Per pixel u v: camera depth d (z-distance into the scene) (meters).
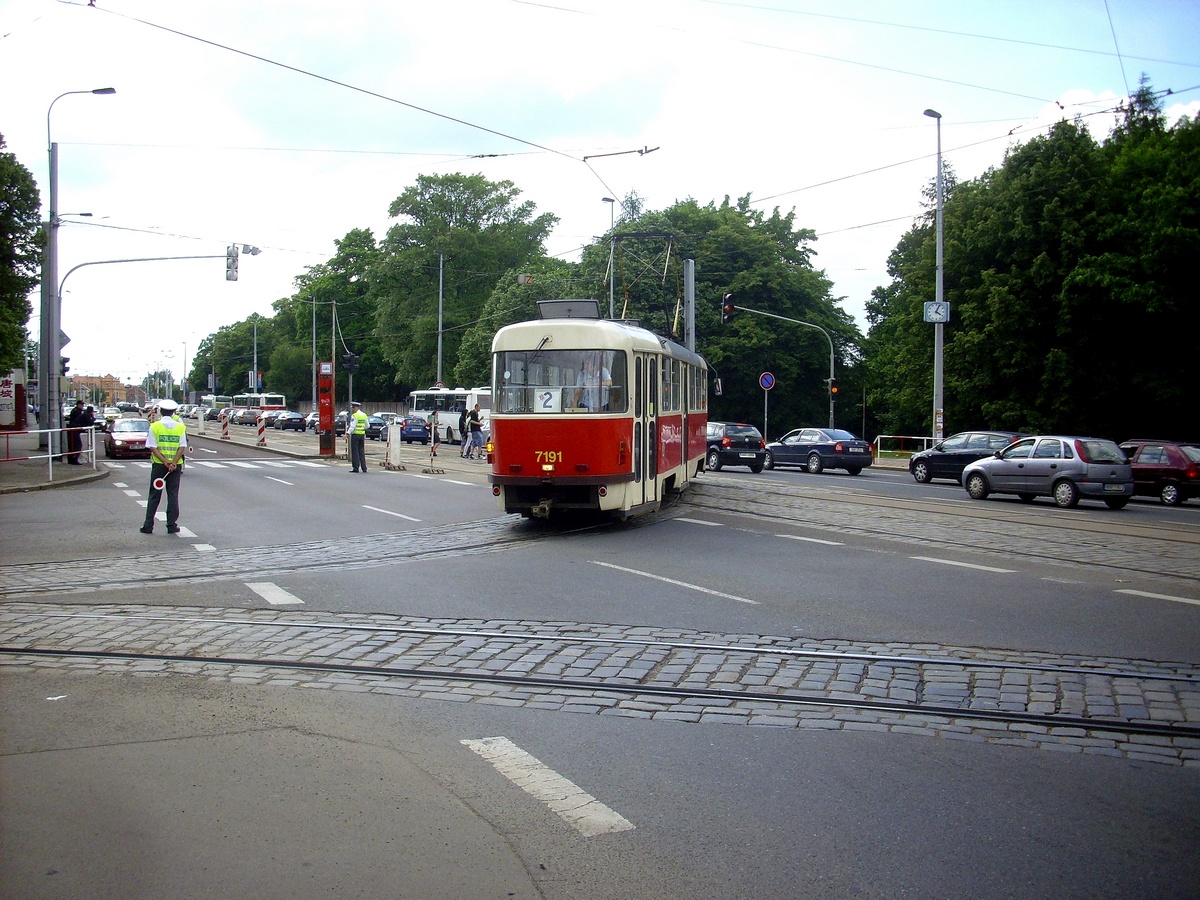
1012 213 38.50
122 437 38.88
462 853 4.24
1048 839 4.41
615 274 51.50
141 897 3.85
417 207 70.06
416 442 57.69
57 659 7.55
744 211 63.38
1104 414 37.88
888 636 8.32
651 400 17.05
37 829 4.46
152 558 12.80
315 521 16.92
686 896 3.88
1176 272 34.50
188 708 6.31
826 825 4.54
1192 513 21.14
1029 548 13.75
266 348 130.50
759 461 32.84
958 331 40.59
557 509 15.85
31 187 27.38
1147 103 42.62
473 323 68.69
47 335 34.03
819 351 58.12
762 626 8.70
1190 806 4.80
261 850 4.26
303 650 7.81
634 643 8.05
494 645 7.99
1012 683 6.91
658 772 5.21
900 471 38.03
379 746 5.61
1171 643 8.10
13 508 19.31
